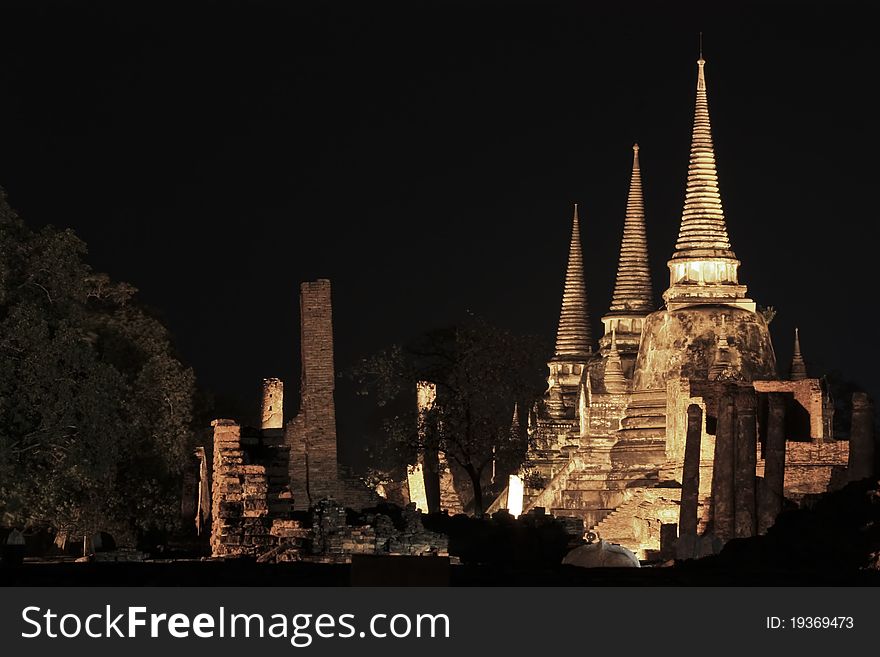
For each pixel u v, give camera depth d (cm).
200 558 5275
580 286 13562
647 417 10675
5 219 5606
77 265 5688
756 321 10912
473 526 7069
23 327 5397
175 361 7075
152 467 6975
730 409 6788
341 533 5294
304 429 6612
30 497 5584
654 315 11031
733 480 6750
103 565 4322
